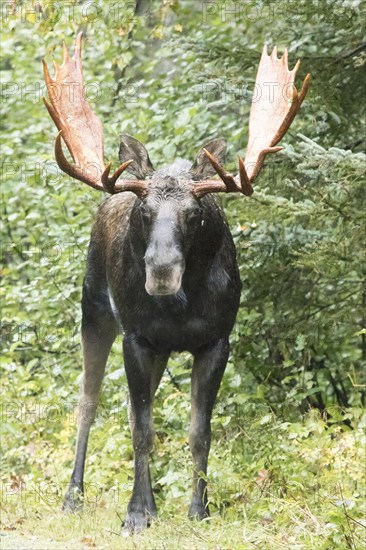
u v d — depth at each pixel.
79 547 10.12
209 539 10.12
